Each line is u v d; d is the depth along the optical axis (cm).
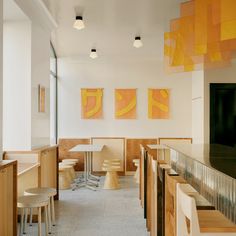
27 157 462
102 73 866
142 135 863
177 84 862
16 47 477
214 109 740
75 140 862
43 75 555
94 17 579
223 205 235
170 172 224
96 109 868
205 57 446
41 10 525
